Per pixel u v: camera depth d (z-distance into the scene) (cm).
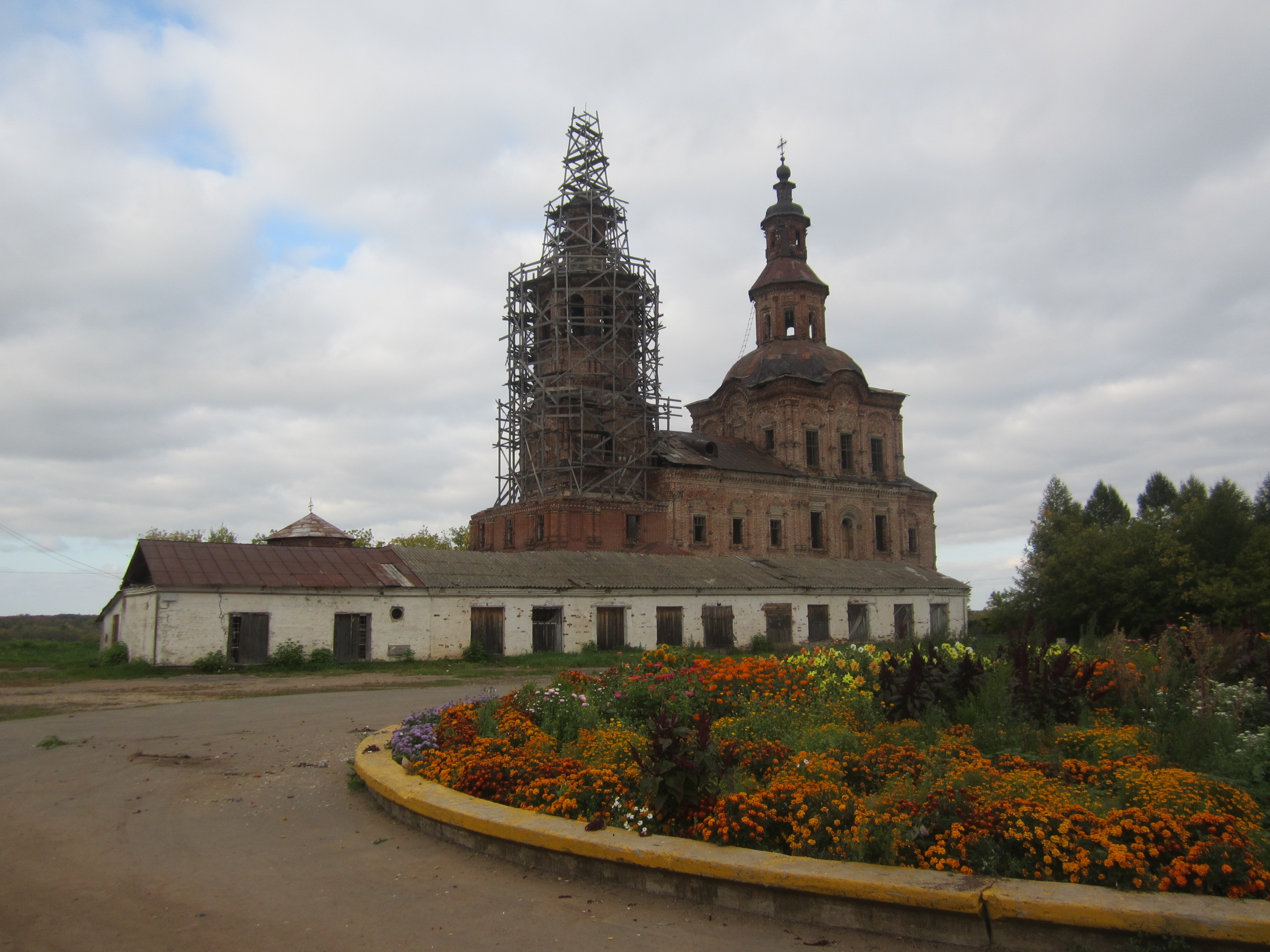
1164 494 9250
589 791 918
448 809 928
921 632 5216
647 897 764
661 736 859
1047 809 741
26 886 799
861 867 716
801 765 907
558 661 3616
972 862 714
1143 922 606
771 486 6688
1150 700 1280
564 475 5956
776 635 4569
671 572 4478
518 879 813
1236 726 1110
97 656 3703
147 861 873
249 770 1312
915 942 662
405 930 697
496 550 5875
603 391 5975
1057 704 1235
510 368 6216
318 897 770
